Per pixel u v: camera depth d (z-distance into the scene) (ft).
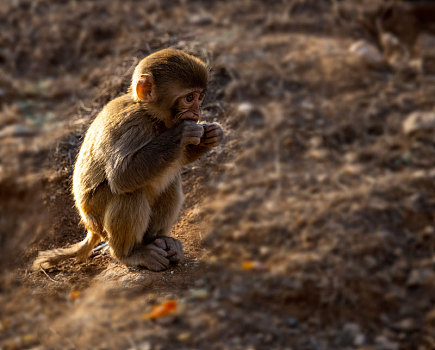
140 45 44.91
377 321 26.55
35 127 43.47
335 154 37.14
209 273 28.63
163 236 29.78
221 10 51.93
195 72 26.35
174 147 25.94
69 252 29.32
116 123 27.12
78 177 28.81
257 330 25.44
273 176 35.40
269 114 39.45
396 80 43.83
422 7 51.44
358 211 31.91
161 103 26.63
